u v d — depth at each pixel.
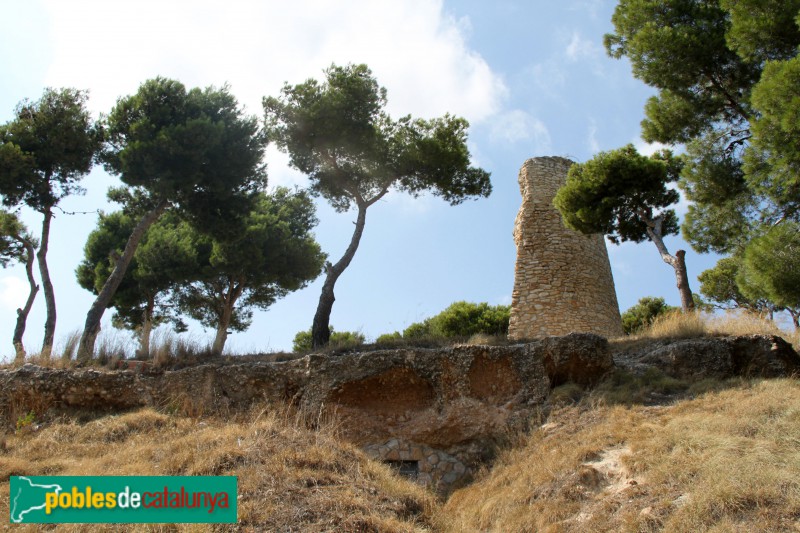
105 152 16.56
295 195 23.28
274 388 10.47
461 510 8.07
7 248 16.91
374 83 18.41
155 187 15.44
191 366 11.78
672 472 6.74
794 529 5.44
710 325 12.14
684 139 16.31
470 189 19.08
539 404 9.96
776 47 13.38
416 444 9.77
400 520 7.06
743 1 13.51
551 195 19.88
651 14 16.23
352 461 8.27
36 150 15.93
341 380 10.27
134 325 21.16
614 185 17.98
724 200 14.88
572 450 8.04
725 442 6.97
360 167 18.72
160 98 16.31
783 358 10.05
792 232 11.45
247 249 19.67
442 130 18.73
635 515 6.23
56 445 8.93
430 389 10.38
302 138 18.12
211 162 16.17
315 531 6.41
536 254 18.89
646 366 10.40
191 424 9.63
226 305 20.44
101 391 10.40
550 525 6.68
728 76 15.42
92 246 21.00
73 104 16.31
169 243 20.05
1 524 6.41
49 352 11.85
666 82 15.55
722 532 5.60
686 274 15.68
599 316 18.08
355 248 16.92
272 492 7.05
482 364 10.45
